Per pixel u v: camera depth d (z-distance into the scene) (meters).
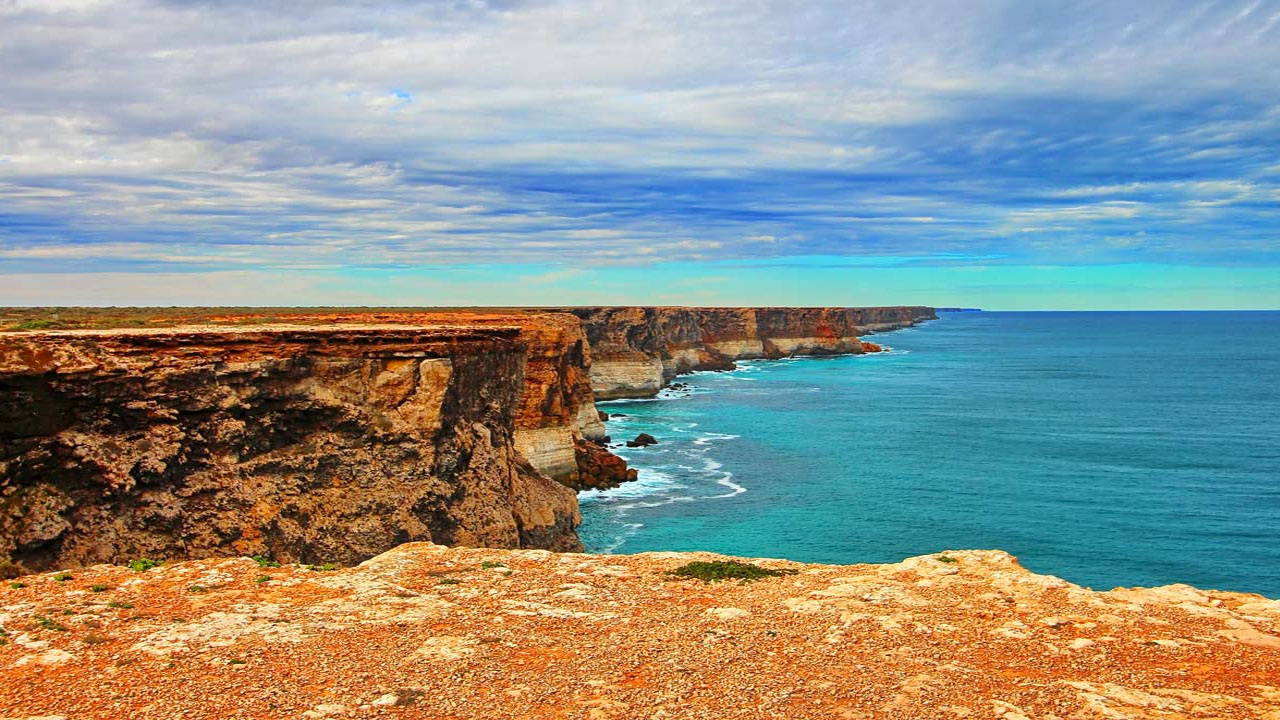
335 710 12.91
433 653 15.26
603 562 22.30
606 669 14.66
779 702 13.29
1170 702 12.93
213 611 17.30
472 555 22.80
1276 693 13.24
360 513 35.81
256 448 34.47
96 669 14.15
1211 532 53.06
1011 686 13.70
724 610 17.88
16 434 27.81
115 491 29.52
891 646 15.66
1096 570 46.22
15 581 19.06
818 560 47.44
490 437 44.62
